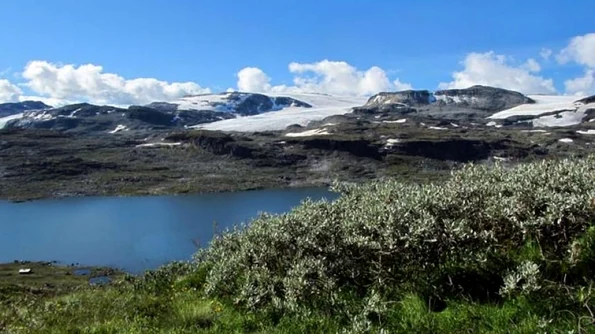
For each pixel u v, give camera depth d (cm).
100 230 9044
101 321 927
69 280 5259
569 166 836
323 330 699
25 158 19262
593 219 696
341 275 809
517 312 614
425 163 19175
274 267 905
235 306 871
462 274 717
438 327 632
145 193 14950
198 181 16812
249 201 12494
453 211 792
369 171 18375
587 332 546
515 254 730
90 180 16750
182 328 802
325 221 852
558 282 640
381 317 687
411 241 734
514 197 738
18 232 9000
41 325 927
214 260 1196
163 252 7112
